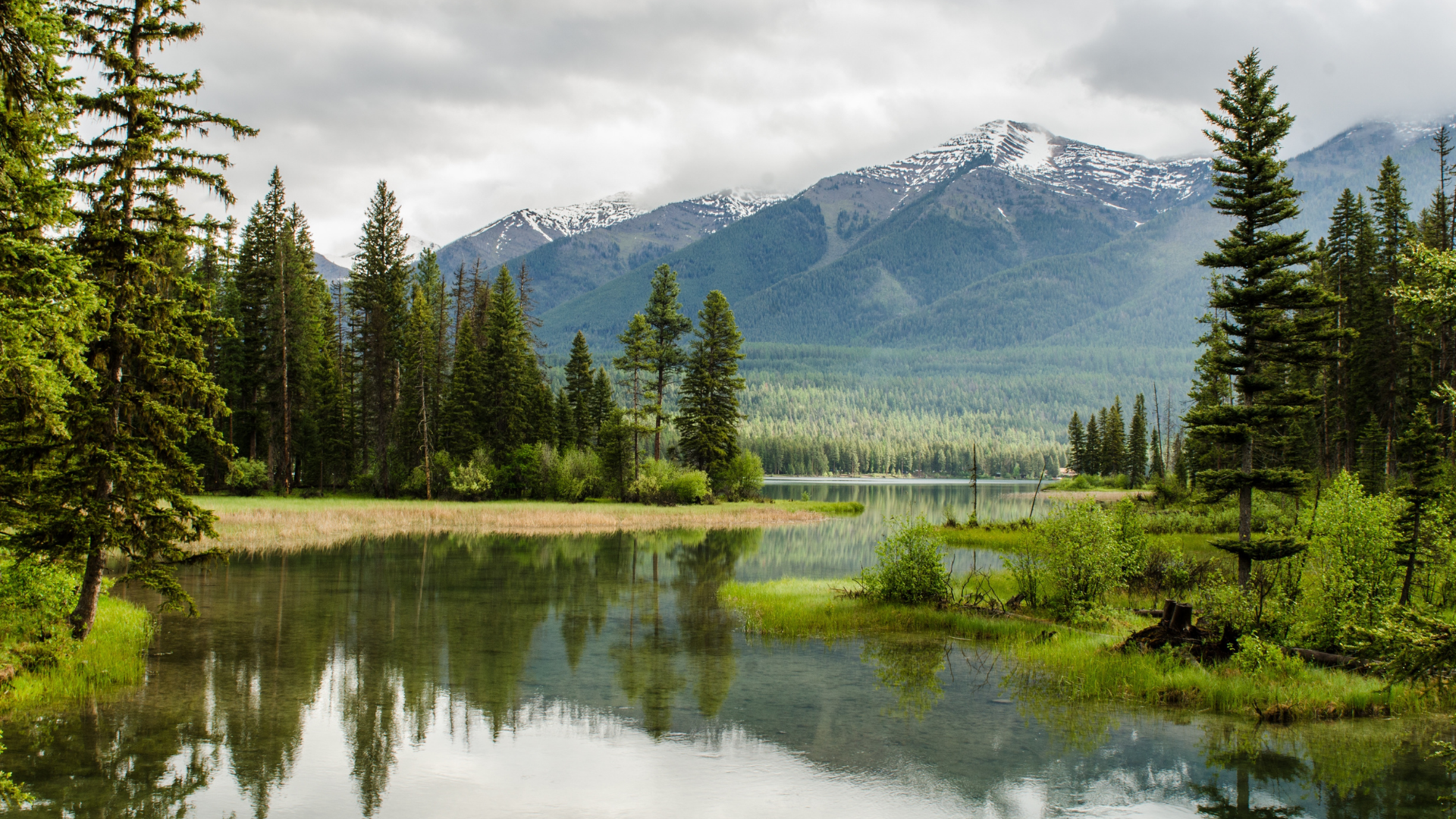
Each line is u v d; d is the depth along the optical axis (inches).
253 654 719.1
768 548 1700.3
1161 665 655.1
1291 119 929.5
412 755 481.4
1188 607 705.6
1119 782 449.7
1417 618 443.8
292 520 1744.6
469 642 783.1
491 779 446.9
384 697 596.4
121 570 1114.7
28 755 466.6
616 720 551.8
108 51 563.5
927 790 437.4
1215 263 987.9
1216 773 464.1
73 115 413.1
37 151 405.7
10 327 362.9
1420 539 711.7
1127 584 984.3
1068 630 804.6
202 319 625.0
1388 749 503.8
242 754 476.7
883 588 966.4
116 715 541.3
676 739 515.5
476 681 643.5
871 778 452.8
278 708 563.8
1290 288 943.0
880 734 525.0
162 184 596.1
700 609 969.5
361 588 1084.5
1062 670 678.5
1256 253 951.0
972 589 1040.8
